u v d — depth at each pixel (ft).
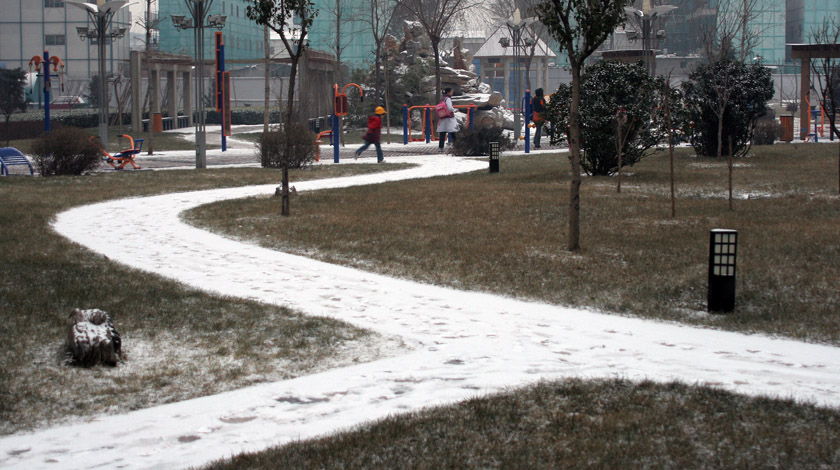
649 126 71.10
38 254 38.24
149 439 17.61
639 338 26.76
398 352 24.79
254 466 15.76
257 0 49.60
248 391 21.06
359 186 68.54
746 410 18.98
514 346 25.38
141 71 156.97
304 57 133.80
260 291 33.14
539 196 59.36
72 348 22.97
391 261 38.88
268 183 72.90
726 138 85.76
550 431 17.61
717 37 178.70
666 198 58.03
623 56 118.52
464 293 33.35
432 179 73.92
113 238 44.93
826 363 23.79
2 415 19.06
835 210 50.62
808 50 119.34
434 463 15.84
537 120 109.40
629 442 16.93
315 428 18.13
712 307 30.17
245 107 228.63
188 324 27.53
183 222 50.75
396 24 285.02
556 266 37.01
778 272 34.86
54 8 277.23
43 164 78.38
